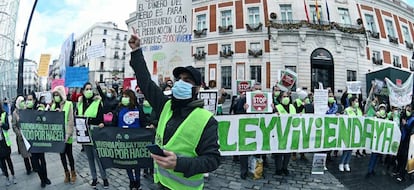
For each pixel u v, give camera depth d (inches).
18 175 250.7
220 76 1071.0
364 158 348.8
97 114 213.9
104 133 199.6
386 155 322.0
